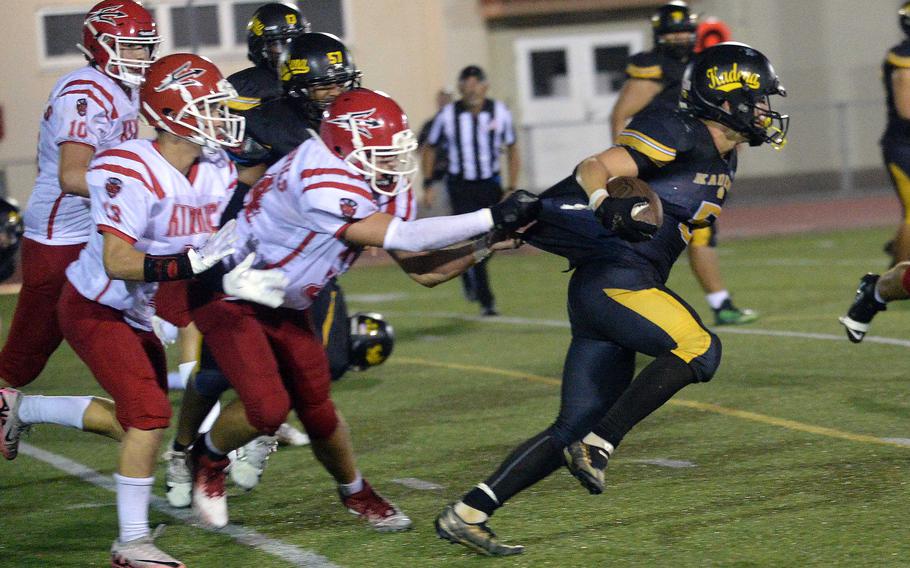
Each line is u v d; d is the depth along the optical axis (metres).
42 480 15.82
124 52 14.36
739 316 25.23
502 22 58.97
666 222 11.91
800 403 17.64
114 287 11.90
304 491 14.62
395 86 52.47
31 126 46.94
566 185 12.17
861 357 20.77
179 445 14.08
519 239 12.16
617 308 11.64
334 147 11.32
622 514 12.85
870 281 15.73
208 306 12.22
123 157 11.52
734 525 12.20
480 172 30.72
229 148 12.08
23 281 14.75
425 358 23.98
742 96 11.66
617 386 11.96
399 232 11.12
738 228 47.75
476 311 30.62
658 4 60.19
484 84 30.55
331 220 11.25
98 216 11.41
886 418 16.34
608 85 60.88
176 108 11.41
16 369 14.87
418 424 18.02
